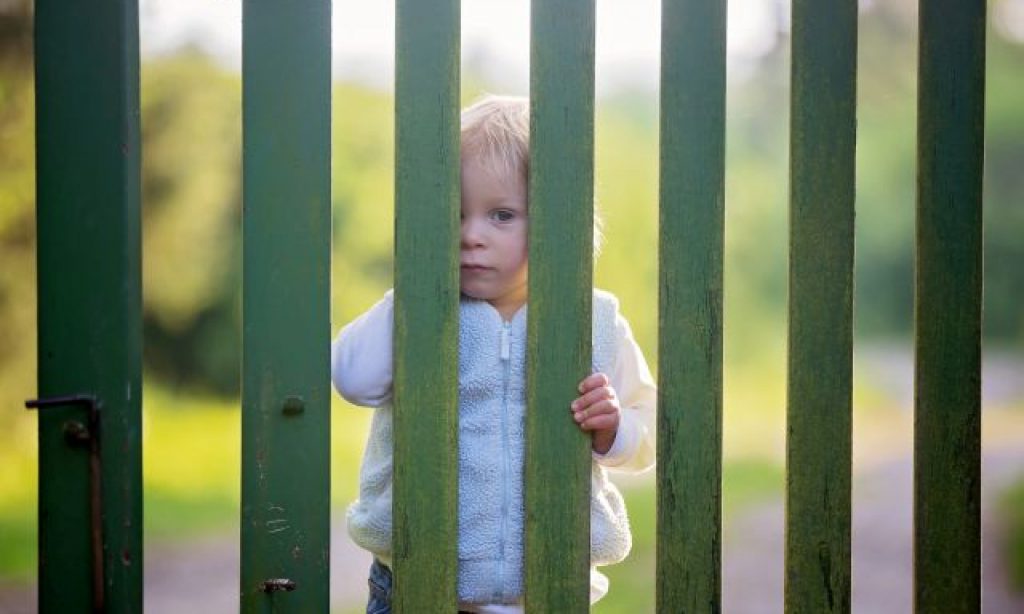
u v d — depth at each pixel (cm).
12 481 1180
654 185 1458
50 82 291
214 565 1013
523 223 337
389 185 1378
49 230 291
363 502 347
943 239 320
